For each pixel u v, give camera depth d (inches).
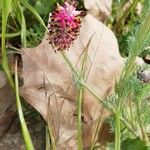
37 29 12.6
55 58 10.6
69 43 8.7
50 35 8.7
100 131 10.3
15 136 10.8
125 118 10.1
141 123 10.0
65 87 10.5
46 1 12.8
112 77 10.5
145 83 9.4
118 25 13.3
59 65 10.6
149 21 8.4
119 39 12.9
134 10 13.6
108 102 9.8
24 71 10.5
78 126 9.6
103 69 10.5
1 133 10.8
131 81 9.3
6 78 11.4
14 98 11.3
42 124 11.0
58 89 10.5
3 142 10.7
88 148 10.2
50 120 10.2
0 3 11.0
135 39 9.0
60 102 10.4
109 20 13.3
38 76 10.5
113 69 10.6
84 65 10.5
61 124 10.2
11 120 11.1
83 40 10.7
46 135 10.3
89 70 10.4
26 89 10.4
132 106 10.3
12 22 12.9
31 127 11.0
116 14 13.4
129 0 13.8
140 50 9.1
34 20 12.9
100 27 10.9
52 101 10.3
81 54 10.3
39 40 12.6
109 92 10.4
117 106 9.4
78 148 9.7
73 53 10.6
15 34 12.1
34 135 10.8
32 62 10.6
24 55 10.7
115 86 10.1
